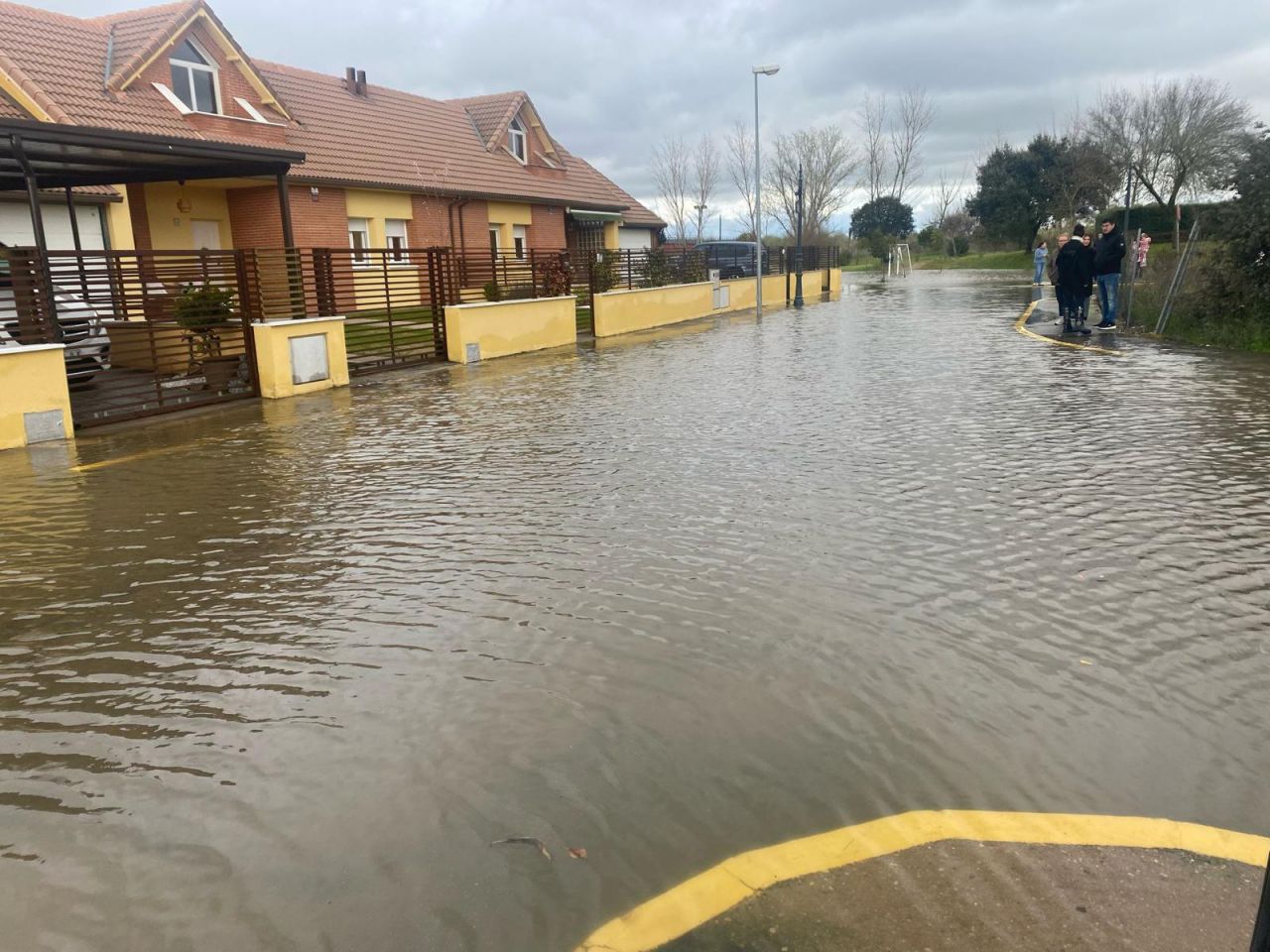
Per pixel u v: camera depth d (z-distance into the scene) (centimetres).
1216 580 474
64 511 683
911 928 238
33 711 375
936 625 429
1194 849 267
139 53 1894
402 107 2836
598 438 897
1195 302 1465
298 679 395
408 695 376
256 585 513
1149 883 253
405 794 307
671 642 418
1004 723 340
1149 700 354
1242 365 1202
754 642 416
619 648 414
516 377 1411
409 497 696
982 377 1198
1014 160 5297
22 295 956
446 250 1614
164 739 350
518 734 342
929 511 609
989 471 708
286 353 1248
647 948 234
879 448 801
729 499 654
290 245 1301
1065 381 1132
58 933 248
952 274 5062
